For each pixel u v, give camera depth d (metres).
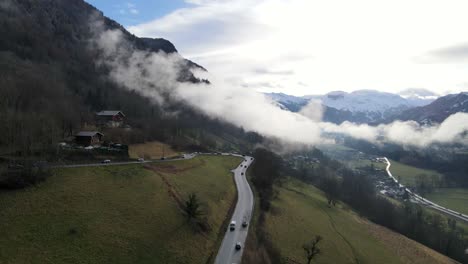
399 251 147.38
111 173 110.69
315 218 147.62
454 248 179.88
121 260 72.56
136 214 91.06
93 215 84.00
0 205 76.56
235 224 108.38
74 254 69.44
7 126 113.75
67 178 97.69
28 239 69.19
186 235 90.56
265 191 152.62
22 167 93.25
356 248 127.88
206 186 135.12
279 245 103.44
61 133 146.50
